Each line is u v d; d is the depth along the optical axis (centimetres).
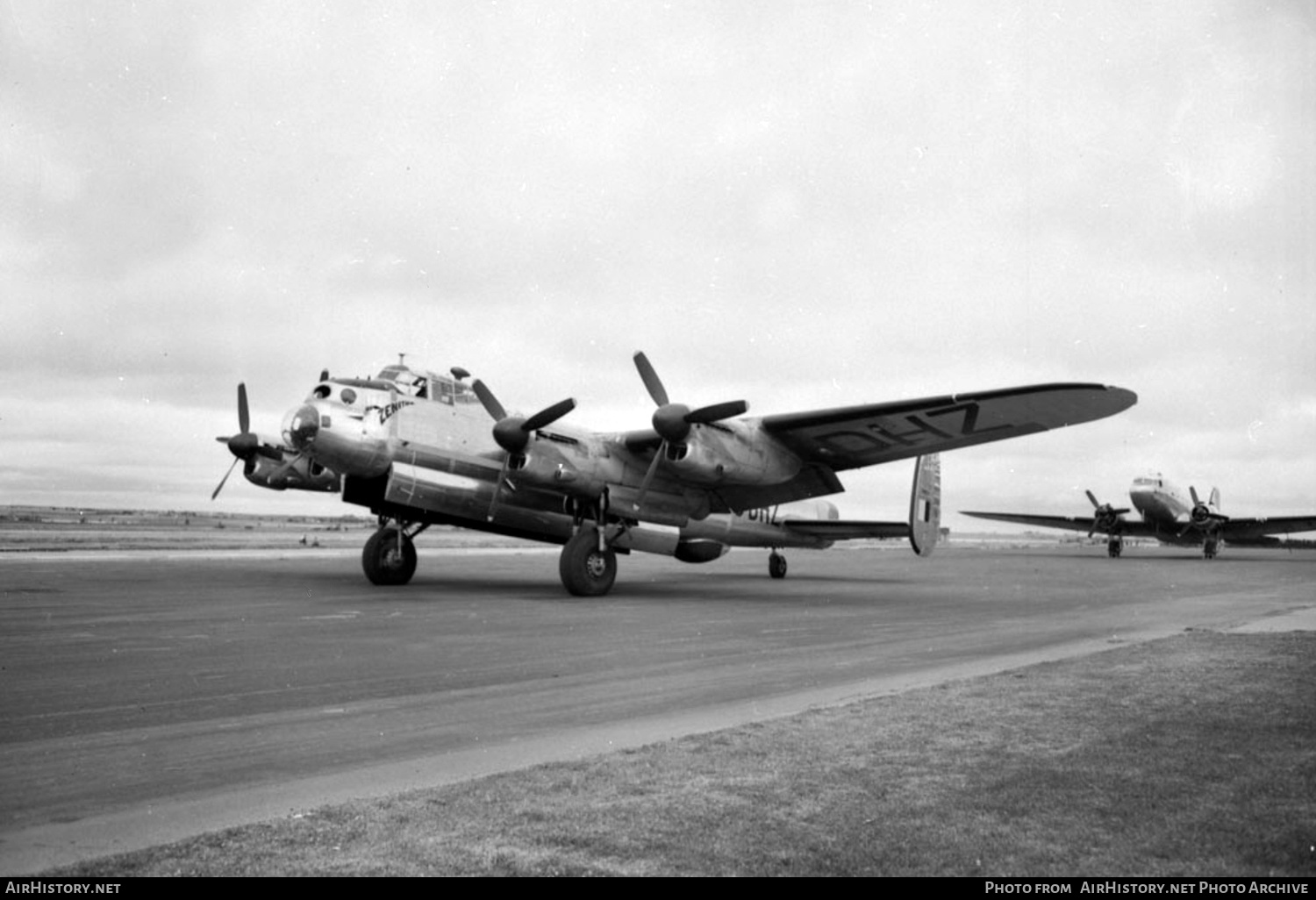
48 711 722
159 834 441
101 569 2548
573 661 1016
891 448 1969
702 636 1262
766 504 2198
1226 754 573
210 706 746
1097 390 1539
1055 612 1705
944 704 737
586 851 405
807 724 663
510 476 1881
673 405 1833
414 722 696
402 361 2055
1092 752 577
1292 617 1620
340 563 3011
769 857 398
